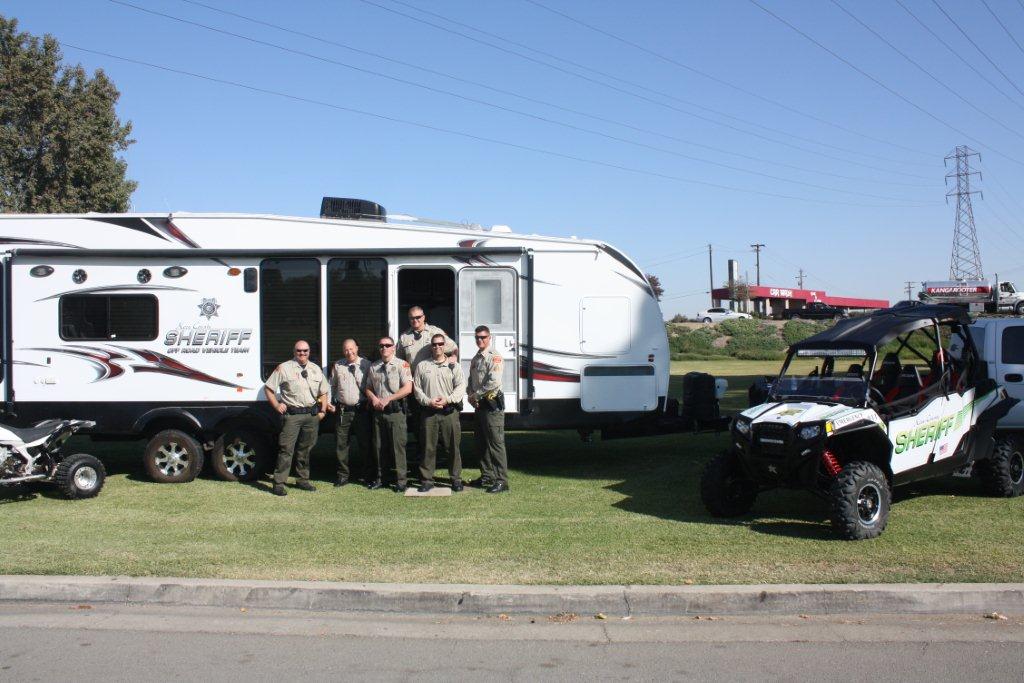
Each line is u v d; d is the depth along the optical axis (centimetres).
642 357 1082
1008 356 1113
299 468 995
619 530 773
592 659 503
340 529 787
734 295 7006
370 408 1012
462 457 1229
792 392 829
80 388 1045
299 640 538
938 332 853
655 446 1327
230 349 1049
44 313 1046
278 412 991
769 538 737
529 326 1059
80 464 936
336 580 625
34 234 1059
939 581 605
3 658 507
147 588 615
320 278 1056
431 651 518
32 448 909
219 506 899
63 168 2855
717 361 4125
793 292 7338
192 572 645
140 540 747
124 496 955
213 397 1047
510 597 590
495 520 820
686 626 561
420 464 971
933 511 831
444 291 1063
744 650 516
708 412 1119
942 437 827
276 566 661
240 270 1052
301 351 977
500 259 1060
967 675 475
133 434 1059
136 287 1048
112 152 2991
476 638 541
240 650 520
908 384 837
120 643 532
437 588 599
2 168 2773
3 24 2752
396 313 1055
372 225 1068
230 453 1048
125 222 1063
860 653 509
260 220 1062
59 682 471
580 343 1072
